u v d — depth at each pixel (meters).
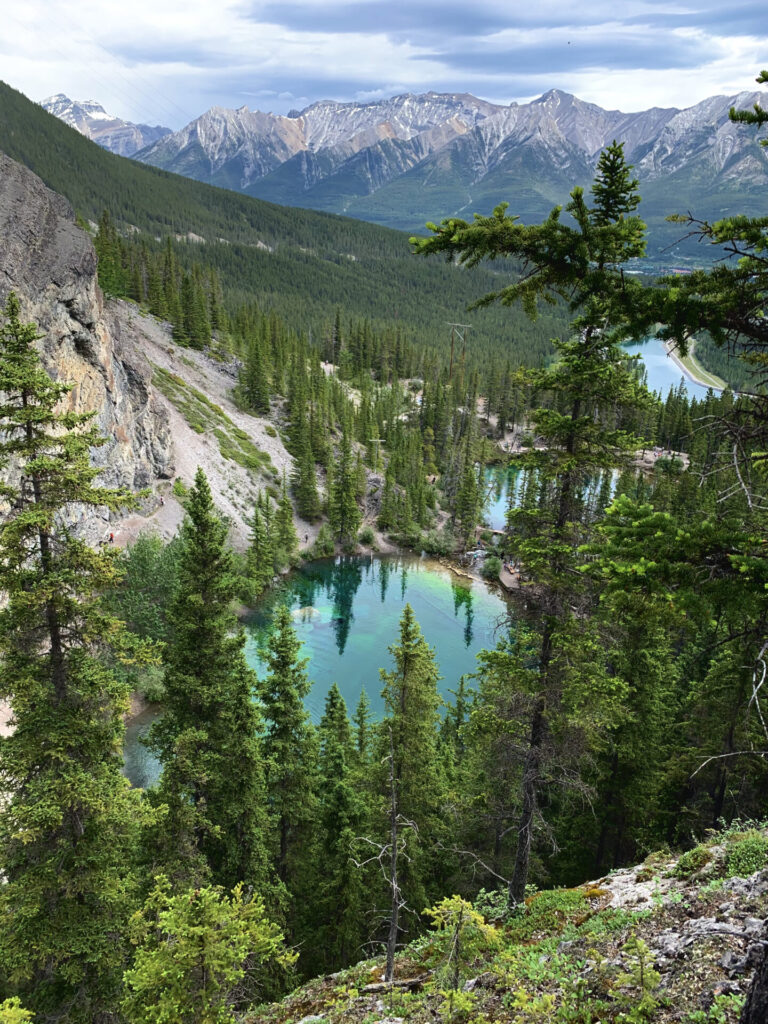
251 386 114.44
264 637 65.19
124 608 51.19
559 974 10.84
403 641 22.84
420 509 100.19
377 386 162.75
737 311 7.26
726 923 10.43
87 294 63.59
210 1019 9.48
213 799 20.02
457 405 152.00
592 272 8.13
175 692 19.67
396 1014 12.37
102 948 13.70
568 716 15.42
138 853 17.77
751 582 6.55
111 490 13.92
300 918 23.28
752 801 23.89
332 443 114.31
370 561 90.62
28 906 13.09
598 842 26.80
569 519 15.73
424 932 22.97
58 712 13.70
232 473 92.00
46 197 64.25
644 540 7.27
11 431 13.17
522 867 17.05
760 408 7.08
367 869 22.53
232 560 20.25
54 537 13.81
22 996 15.01
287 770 22.97
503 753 17.59
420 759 22.91
